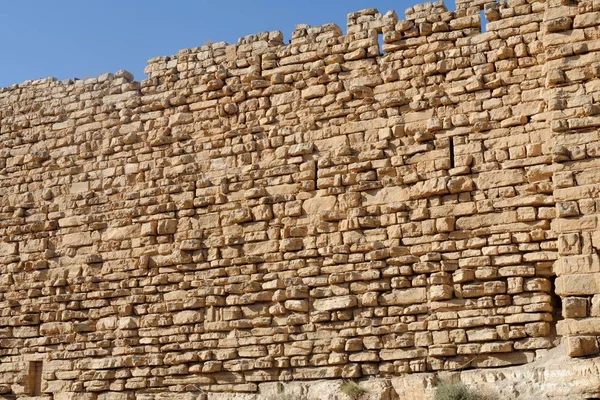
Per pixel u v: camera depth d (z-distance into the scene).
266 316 19.97
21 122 24.34
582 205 17.02
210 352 20.23
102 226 22.39
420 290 18.69
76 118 23.69
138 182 22.31
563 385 16.12
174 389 20.39
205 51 22.55
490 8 19.62
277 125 21.12
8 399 22.20
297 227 20.19
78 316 22.00
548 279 17.89
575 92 17.80
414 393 17.78
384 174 19.69
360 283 19.20
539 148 18.42
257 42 22.00
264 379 19.58
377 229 19.44
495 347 17.72
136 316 21.39
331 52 21.00
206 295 20.66
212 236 21.05
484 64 19.39
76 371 21.59
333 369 18.94
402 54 20.25
